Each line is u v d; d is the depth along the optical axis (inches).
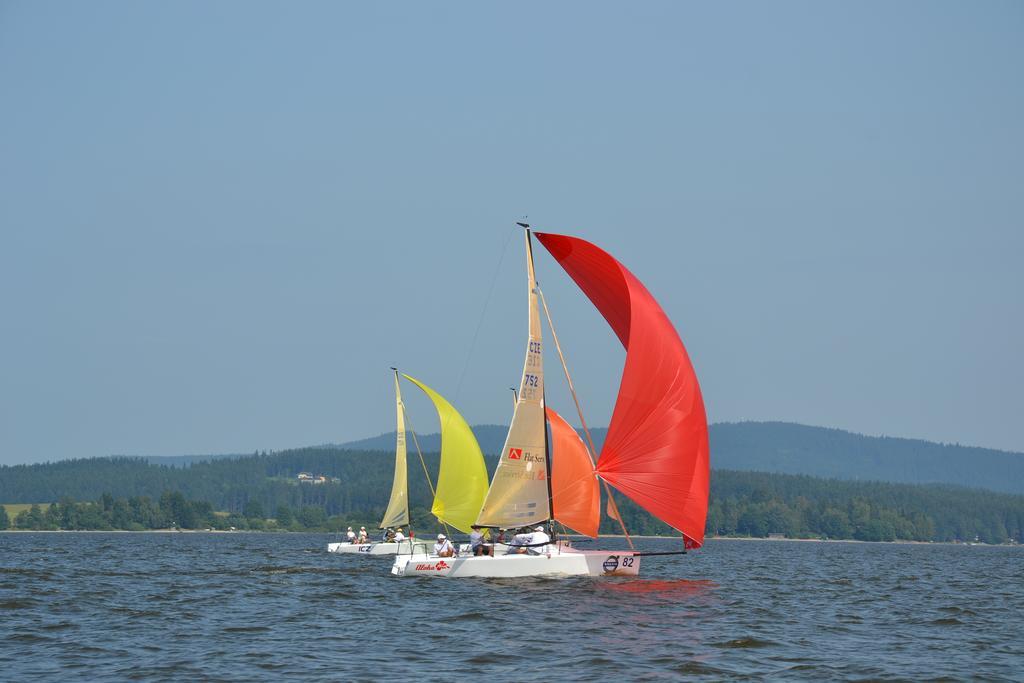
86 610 3533.5
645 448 4185.5
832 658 2751.0
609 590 4106.8
